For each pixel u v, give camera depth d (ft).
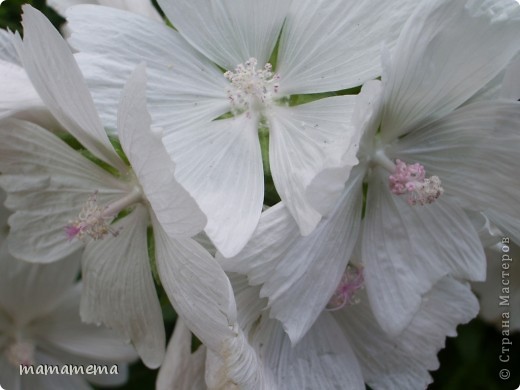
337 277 0.32
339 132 0.32
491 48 0.32
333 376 0.36
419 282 0.34
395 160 0.34
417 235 0.35
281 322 0.32
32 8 0.28
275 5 0.34
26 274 0.43
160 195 0.28
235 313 0.28
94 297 0.35
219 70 0.35
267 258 0.30
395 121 0.33
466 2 0.30
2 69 0.35
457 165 0.34
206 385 0.33
